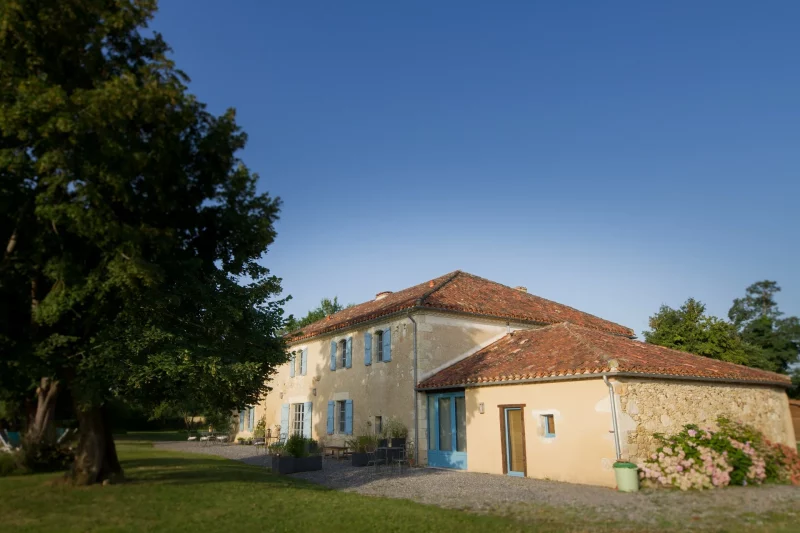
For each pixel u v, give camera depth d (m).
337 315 29.77
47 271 9.40
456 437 18.14
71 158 8.85
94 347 9.79
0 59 9.11
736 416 16.11
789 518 9.35
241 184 12.00
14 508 9.42
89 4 9.52
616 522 9.04
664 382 14.45
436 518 9.18
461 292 22.53
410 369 19.64
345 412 23.14
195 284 11.09
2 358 9.81
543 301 25.89
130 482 12.32
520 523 8.92
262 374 13.20
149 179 10.24
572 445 14.25
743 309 47.59
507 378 16.00
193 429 45.16
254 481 13.44
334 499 11.05
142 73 10.12
